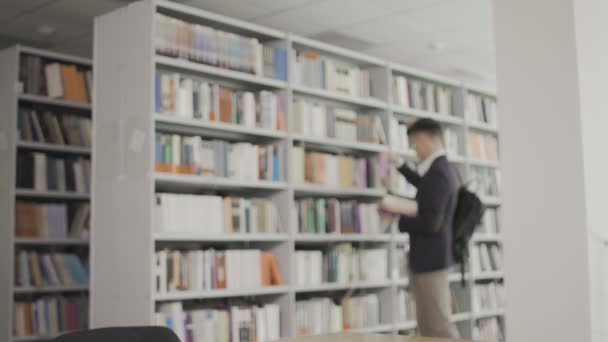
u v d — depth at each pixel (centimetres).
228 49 449
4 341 522
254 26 467
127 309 400
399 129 566
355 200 552
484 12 542
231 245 478
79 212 575
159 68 427
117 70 423
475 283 644
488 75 746
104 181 425
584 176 291
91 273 429
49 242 551
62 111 601
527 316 306
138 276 395
